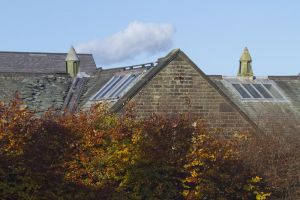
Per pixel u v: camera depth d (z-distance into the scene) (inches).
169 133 964.0
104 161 899.4
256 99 1482.5
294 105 1505.9
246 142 1093.1
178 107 1207.6
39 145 848.3
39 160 844.6
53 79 1455.5
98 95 1318.9
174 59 1210.0
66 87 1438.2
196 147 968.3
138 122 973.2
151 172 940.6
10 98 1321.4
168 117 1019.9
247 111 1418.6
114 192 900.0
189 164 953.5
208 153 964.6
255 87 1545.3
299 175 1090.7
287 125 1373.0
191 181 951.6
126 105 1063.0
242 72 1601.9
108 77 1413.6
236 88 1518.2
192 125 1013.2
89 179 882.8
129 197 923.4
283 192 1079.6
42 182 845.8
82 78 1486.2
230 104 1251.8
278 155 1095.6
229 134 1243.8
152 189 946.1
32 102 1327.5
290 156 1105.4
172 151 959.6
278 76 1627.7
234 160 997.2
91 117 946.1
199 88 1230.3
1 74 1406.3
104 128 943.0
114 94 1242.0
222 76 1552.7
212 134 1171.9
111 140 923.4
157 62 1254.3
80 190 871.7
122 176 924.0
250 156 1050.1
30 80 1421.0
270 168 1071.6
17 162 826.2
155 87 1192.2
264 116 1405.0
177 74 1211.2
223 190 995.3
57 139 873.5
